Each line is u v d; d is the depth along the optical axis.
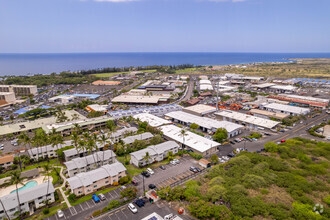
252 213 63.38
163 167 94.06
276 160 94.88
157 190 74.62
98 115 169.38
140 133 126.75
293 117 155.62
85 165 89.31
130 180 85.12
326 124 148.00
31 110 181.75
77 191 75.06
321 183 78.44
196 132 133.25
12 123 157.12
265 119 150.75
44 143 105.19
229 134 128.75
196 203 66.00
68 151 101.69
